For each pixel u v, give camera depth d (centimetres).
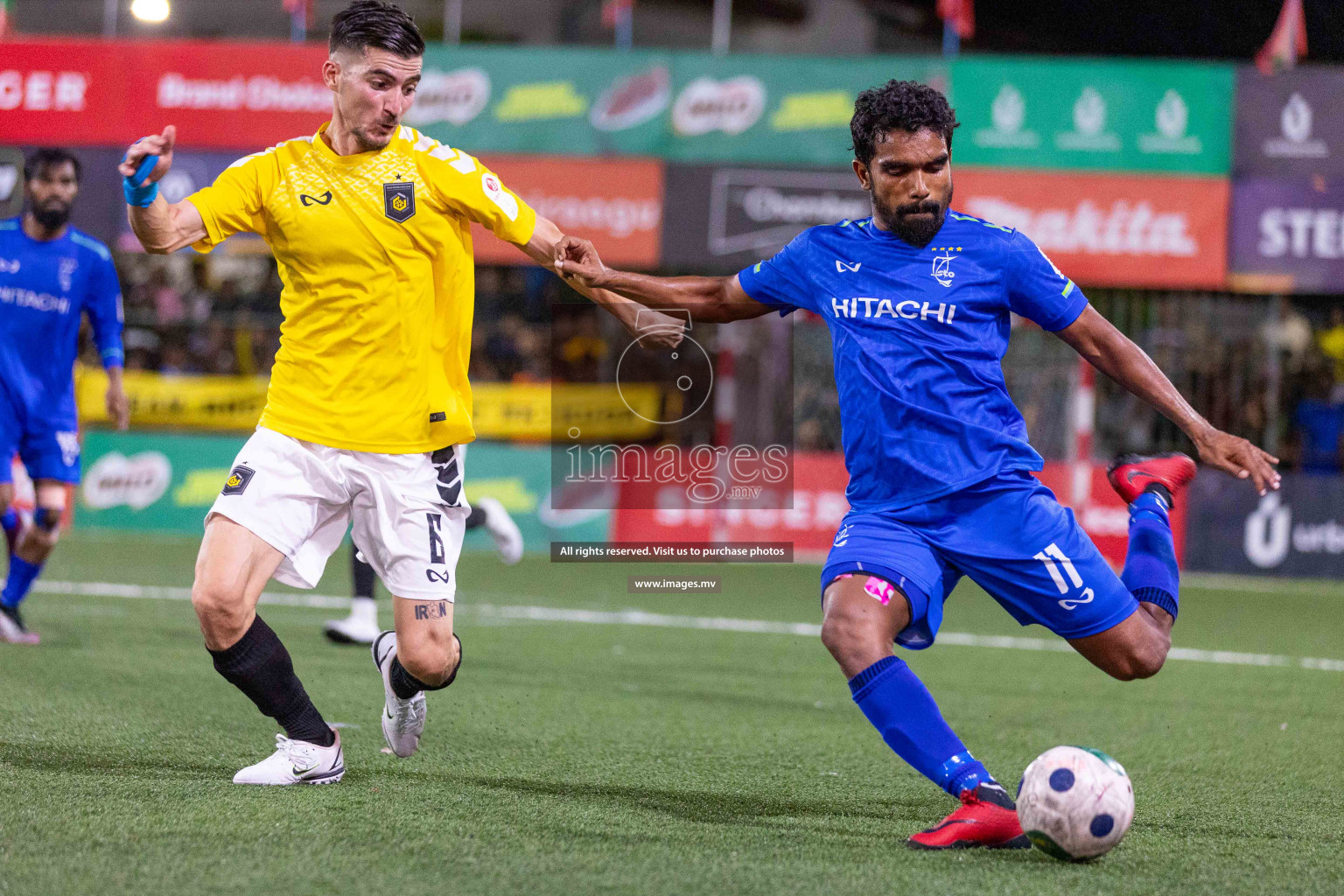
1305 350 4747
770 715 1922
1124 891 1045
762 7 6388
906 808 1347
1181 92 4356
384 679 1412
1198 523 4419
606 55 4462
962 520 1235
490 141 4481
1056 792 1108
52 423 2264
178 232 1244
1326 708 2144
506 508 4528
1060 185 4384
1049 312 1252
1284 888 1073
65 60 4522
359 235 1276
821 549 4503
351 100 1253
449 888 994
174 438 4553
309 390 1305
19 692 1802
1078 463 4519
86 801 1224
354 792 1311
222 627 1272
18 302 2233
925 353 1231
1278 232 4353
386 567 1336
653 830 1201
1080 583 1218
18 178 4531
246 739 1569
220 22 5981
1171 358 4638
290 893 971
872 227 1284
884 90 1220
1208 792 1483
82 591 3058
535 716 1830
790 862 1099
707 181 4450
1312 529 4366
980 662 2567
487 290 4988
